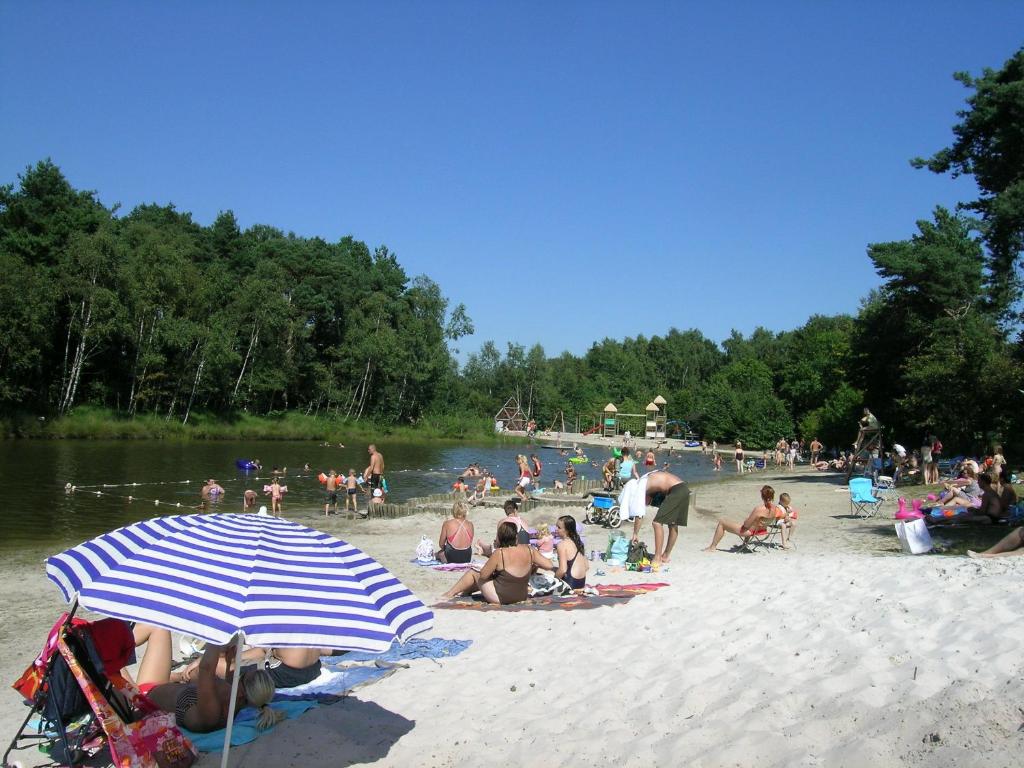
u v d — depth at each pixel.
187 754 5.21
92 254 55.41
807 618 7.54
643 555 13.30
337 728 5.79
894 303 44.09
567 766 4.80
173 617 4.23
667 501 13.61
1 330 49.97
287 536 5.20
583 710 5.82
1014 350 35.59
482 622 9.35
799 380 84.88
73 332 55.94
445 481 39.94
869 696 5.06
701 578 11.34
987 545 14.29
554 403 123.00
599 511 22.80
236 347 69.81
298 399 82.75
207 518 5.30
